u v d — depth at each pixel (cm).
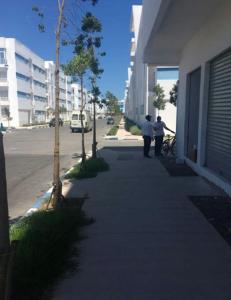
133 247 472
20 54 6956
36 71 8300
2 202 264
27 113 7606
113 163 1252
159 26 967
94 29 938
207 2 763
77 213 577
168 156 1452
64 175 1055
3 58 6512
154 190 802
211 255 444
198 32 1017
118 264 423
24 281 363
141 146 2044
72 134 3503
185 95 1235
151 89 3353
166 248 467
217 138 866
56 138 670
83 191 803
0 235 265
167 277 389
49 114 8969
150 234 520
